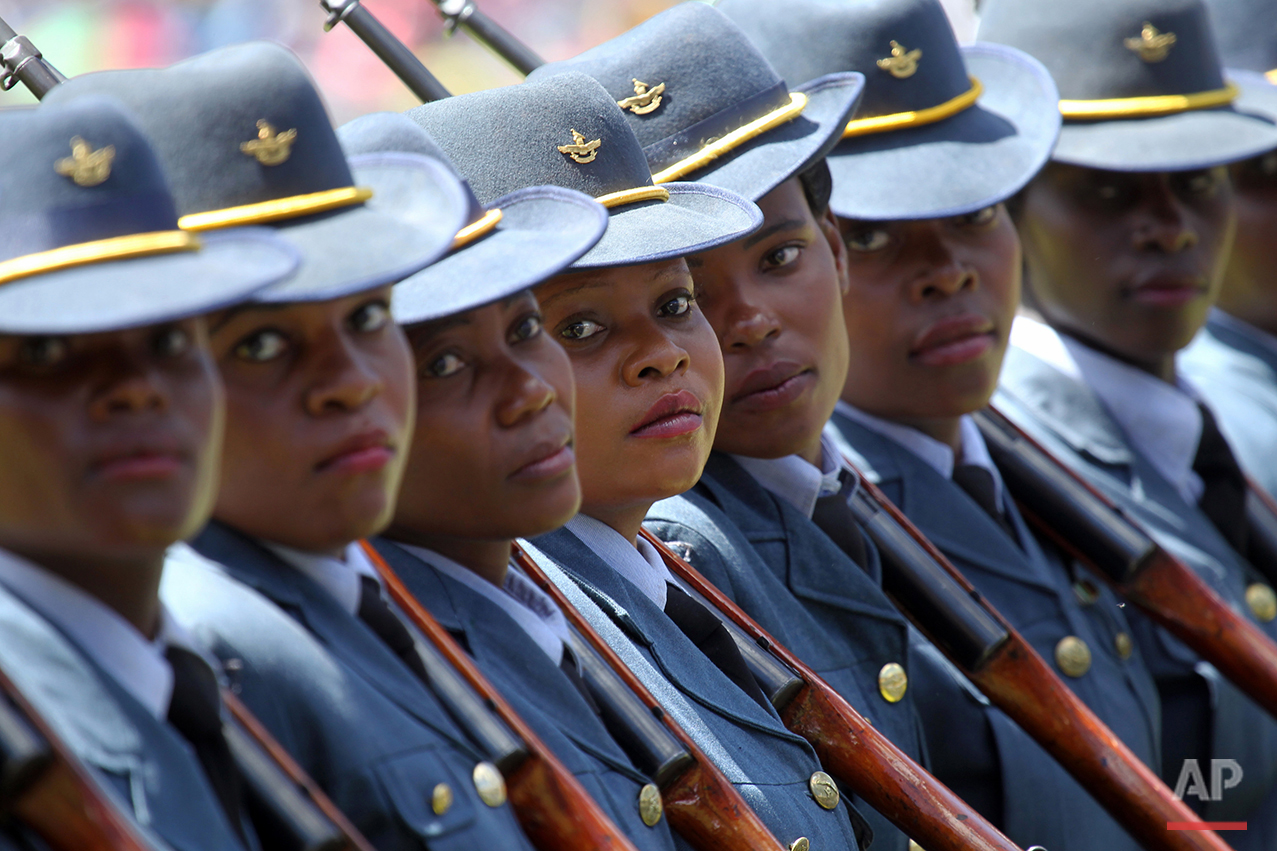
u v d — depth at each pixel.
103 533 4.57
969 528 10.80
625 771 6.65
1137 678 11.56
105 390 4.52
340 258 5.38
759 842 6.89
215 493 5.23
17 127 4.58
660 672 7.44
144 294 4.39
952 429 11.05
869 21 10.33
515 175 7.25
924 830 7.91
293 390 5.40
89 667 4.76
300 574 5.68
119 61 23.70
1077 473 11.80
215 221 5.44
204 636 5.33
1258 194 15.05
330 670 5.46
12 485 4.55
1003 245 10.61
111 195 4.57
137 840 4.40
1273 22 15.55
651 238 7.31
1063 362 12.92
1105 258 12.45
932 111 10.43
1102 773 9.40
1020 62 11.02
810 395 8.99
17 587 4.77
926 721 10.01
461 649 6.31
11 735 4.30
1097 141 12.26
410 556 6.55
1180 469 12.86
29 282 4.45
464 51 24.59
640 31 8.93
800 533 9.23
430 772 5.54
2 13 23.64
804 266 8.97
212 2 23.88
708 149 8.68
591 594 7.42
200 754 4.98
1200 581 11.24
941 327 10.38
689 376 7.63
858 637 9.30
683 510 8.81
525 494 6.39
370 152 6.49
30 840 4.41
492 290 6.12
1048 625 10.94
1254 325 15.59
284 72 5.60
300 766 5.36
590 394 7.43
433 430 6.28
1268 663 11.14
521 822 5.96
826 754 8.05
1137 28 12.27
